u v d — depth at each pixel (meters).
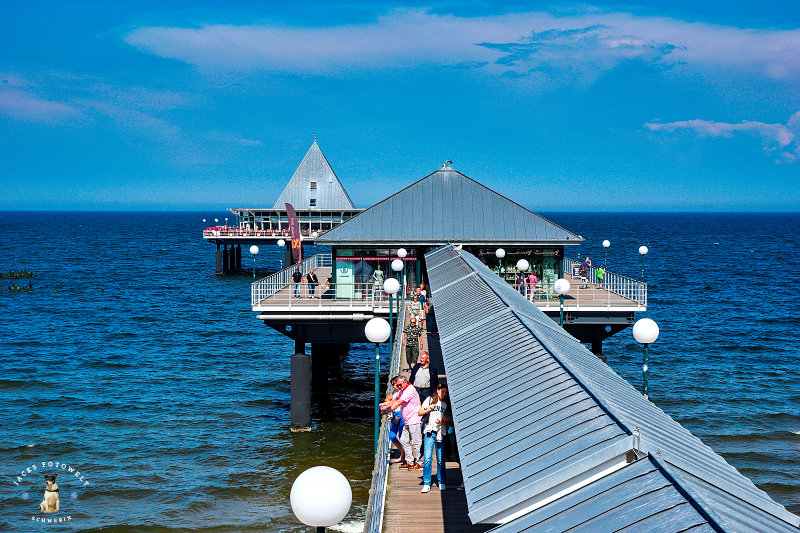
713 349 49.72
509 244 37.94
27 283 89.44
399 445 17.28
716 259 128.25
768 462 27.78
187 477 26.20
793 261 124.56
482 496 8.94
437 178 40.81
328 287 38.34
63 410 34.56
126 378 41.25
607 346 50.50
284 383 40.28
